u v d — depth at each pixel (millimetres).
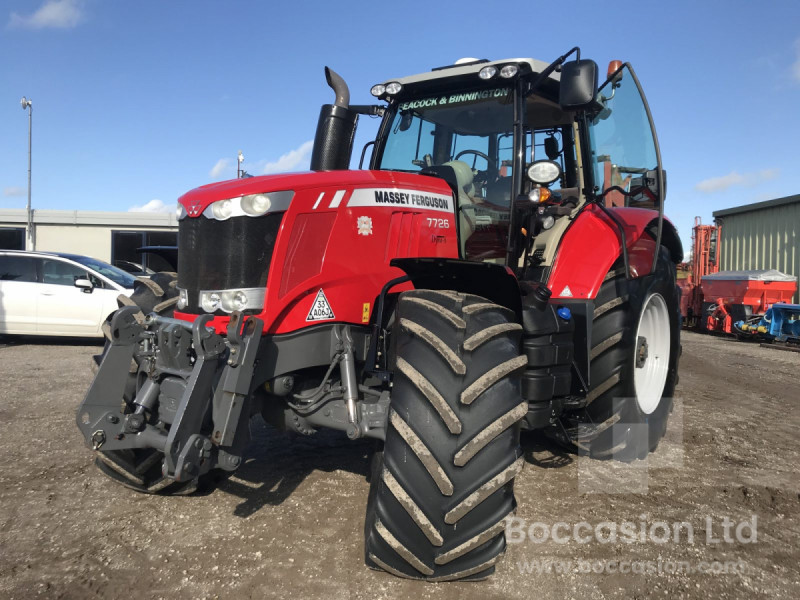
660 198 3316
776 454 3920
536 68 3387
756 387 6422
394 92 3709
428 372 2188
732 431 4496
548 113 3867
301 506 2898
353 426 2584
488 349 2248
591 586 2234
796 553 2539
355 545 2506
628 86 3443
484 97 3531
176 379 2451
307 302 2645
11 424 4336
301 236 2615
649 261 3721
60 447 3801
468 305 2396
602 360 3395
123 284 9031
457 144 3602
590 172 3902
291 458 3621
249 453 3721
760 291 11516
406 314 2373
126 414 2639
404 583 2219
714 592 2217
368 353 2773
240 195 2557
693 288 14039
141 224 18016
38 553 2410
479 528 2123
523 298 2811
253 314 2547
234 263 2555
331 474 3352
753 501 3102
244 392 2365
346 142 3627
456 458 2086
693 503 3049
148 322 2625
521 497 3070
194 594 2127
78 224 17875
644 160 3504
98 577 2232
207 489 3057
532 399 2789
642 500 3066
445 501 2102
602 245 3404
